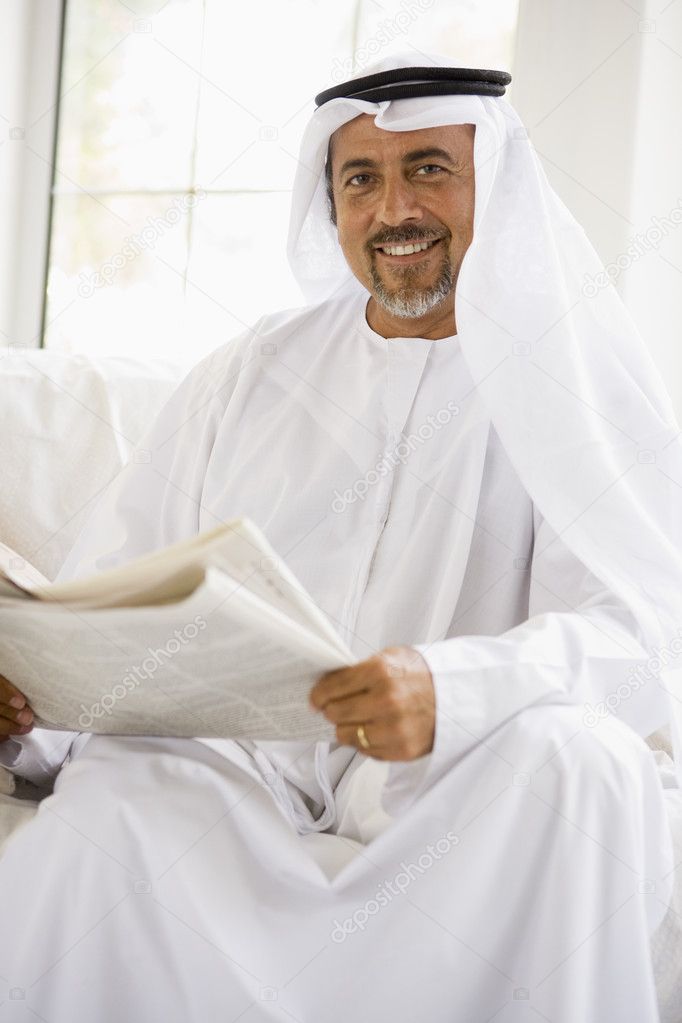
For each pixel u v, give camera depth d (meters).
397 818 1.32
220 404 1.87
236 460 1.82
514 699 1.33
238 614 1.10
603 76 2.29
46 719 1.44
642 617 1.52
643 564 1.58
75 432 2.02
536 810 1.26
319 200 1.90
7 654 1.32
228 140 2.89
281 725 1.32
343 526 1.72
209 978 1.27
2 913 1.27
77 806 1.28
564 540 1.57
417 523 1.70
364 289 1.91
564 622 1.46
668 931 1.41
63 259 3.05
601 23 2.30
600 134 2.29
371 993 1.29
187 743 1.42
